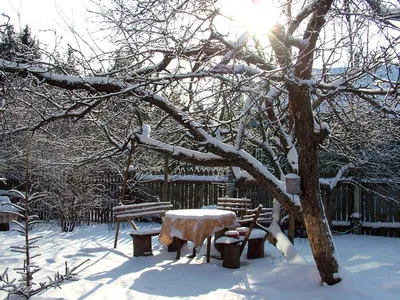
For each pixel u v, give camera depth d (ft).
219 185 38.88
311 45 16.26
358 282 16.57
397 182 33.17
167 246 25.88
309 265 18.81
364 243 30.04
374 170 33.50
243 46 16.21
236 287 17.65
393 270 20.13
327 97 16.78
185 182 40.60
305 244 29.73
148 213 27.73
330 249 16.78
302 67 16.35
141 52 17.42
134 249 24.61
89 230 35.83
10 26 18.85
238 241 21.77
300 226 34.22
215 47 18.42
